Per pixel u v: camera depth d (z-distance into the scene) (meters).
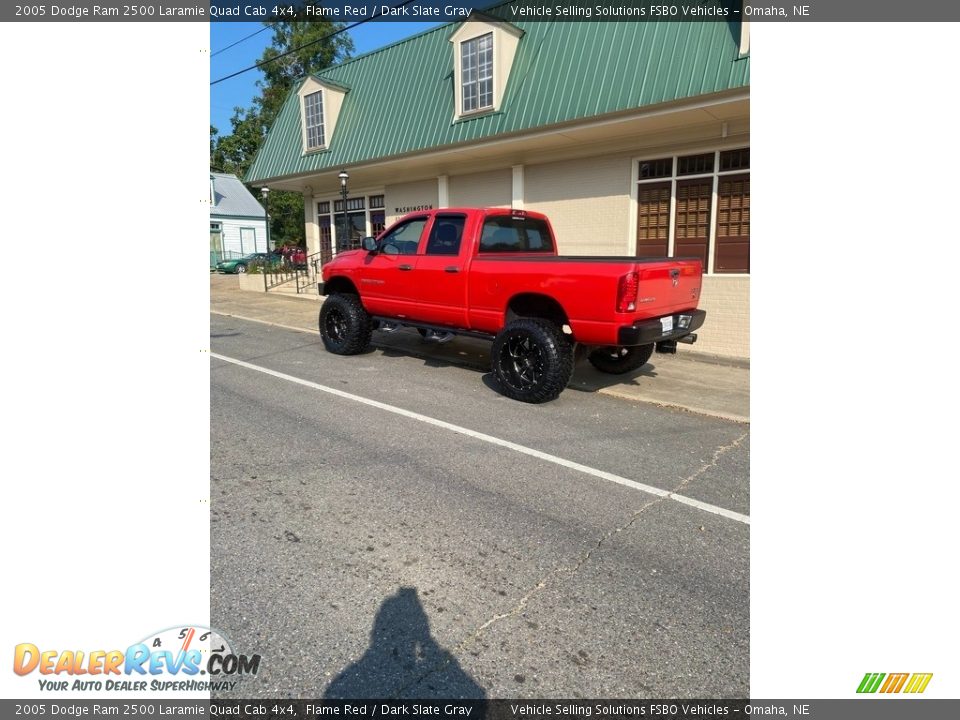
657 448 4.41
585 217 9.93
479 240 6.17
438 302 6.40
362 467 3.88
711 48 7.81
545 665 2.15
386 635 2.28
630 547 2.97
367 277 7.15
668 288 5.34
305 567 2.71
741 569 2.79
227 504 3.31
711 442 4.57
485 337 6.28
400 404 5.39
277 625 2.32
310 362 7.16
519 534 3.07
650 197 9.32
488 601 2.51
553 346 5.30
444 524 3.15
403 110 11.84
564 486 3.68
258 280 15.81
